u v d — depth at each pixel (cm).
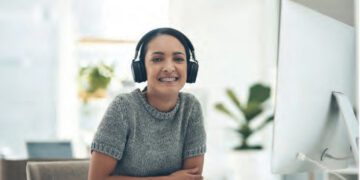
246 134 467
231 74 475
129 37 565
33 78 590
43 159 195
